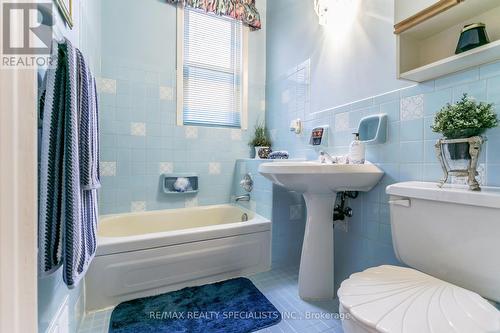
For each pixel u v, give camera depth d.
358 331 0.65
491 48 0.79
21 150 0.39
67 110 0.68
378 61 1.29
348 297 0.73
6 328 0.37
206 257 1.55
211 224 2.16
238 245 1.65
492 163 0.88
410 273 0.85
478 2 0.85
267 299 1.40
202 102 2.24
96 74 1.76
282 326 1.18
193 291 1.46
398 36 1.06
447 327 0.56
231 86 2.37
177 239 1.46
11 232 0.38
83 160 0.82
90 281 1.28
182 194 2.14
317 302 1.37
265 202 1.87
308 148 1.84
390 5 1.23
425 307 0.65
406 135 1.16
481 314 0.60
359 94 1.40
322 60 1.70
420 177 1.10
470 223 0.77
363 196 1.38
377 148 1.29
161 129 2.06
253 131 2.42
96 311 1.29
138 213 1.93
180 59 2.12
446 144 0.89
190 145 2.17
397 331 0.56
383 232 1.26
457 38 0.98
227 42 2.34
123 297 1.35
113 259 1.32
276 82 2.27
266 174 1.26
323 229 1.38
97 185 0.91
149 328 1.15
